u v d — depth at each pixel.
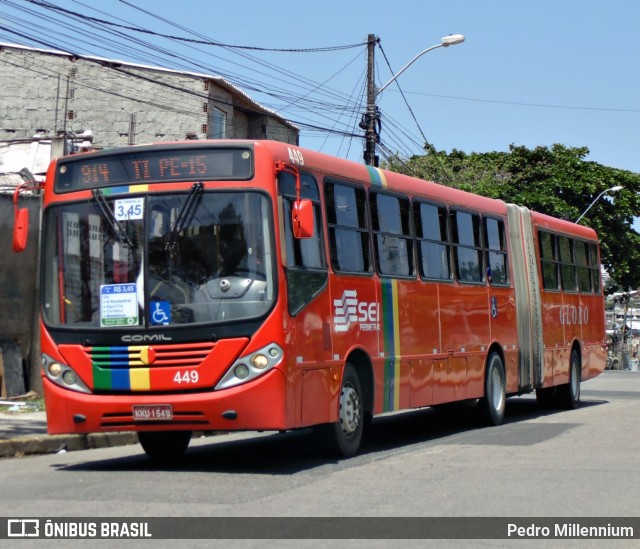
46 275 10.45
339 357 10.98
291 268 10.05
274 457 11.46
